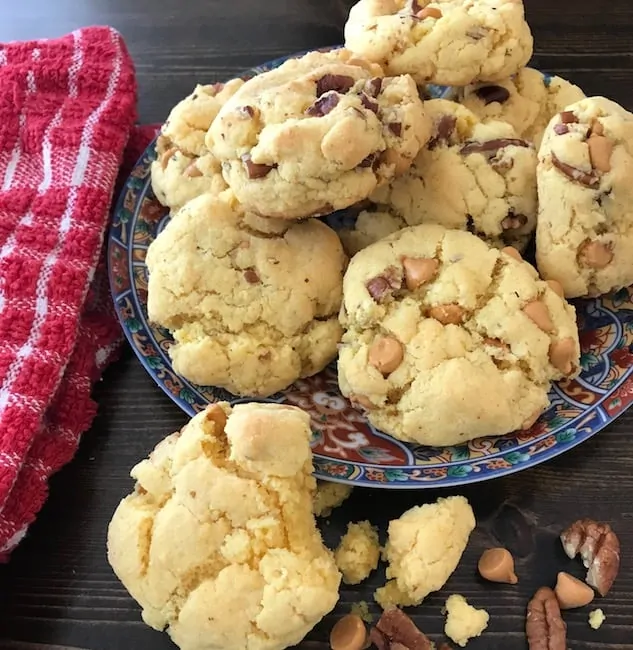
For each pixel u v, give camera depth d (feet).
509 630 0.71
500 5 0.85
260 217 0.82
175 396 0.79
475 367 0.74
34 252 0.84
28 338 0.80
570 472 0.78
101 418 0.83
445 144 0.83
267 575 0.67
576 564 0.74
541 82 0.93
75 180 0.88
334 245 0.83
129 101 0.94
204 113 0.89
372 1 0.87
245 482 0.68
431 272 0.77
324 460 0.75
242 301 0.79
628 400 0.76
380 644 0.70
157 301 0.80
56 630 0.72
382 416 0.77
